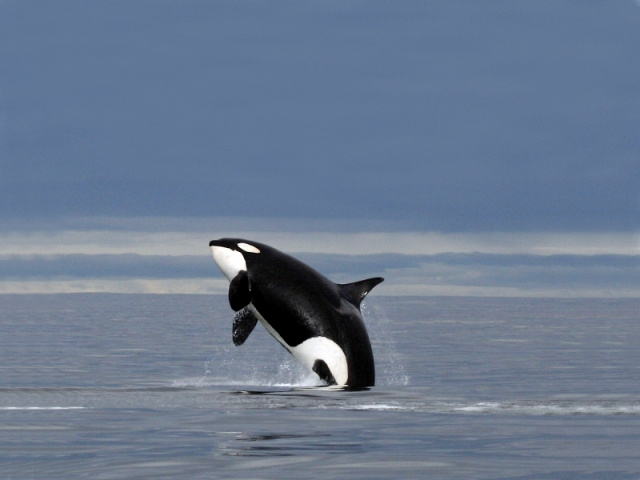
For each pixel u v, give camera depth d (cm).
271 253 7575
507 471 4134
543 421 5538
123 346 13438
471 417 5697
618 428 5275
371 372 7325
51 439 4878
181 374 9269
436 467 4206
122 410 5938
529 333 17812
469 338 15950
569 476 4038
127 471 4103
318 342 7238
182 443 4769
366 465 4241
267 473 4069
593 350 12925
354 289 7519
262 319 7481
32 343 14012
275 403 6278
